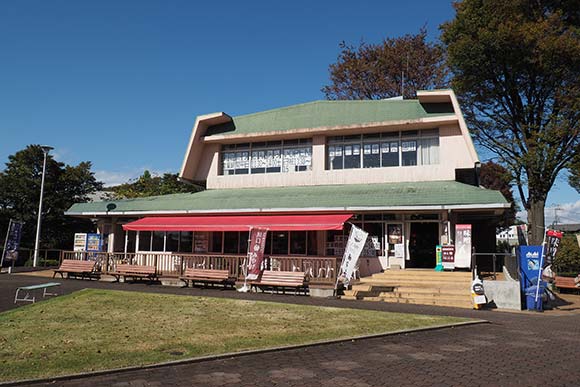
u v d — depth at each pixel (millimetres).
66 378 6988
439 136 22750
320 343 9539
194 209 22938
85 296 15844
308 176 24484
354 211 20656
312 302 15828
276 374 7430
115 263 23031
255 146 26234
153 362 7867
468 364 8141
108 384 6797
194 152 26703
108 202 25578
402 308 14961
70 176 38156
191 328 10766
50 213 36438
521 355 8883
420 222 21047
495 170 34875
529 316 14453
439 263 19500
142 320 11695
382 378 7250
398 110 23469
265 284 18438
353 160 24125
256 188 25375
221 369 7711
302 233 22469
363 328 11047
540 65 26469
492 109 30750
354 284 18750
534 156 26688
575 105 25781
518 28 26188
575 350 9430
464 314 14156
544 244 16812
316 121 24672
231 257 20188
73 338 9562
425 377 7312
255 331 10531
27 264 30422
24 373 7082
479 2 28281
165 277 21109
